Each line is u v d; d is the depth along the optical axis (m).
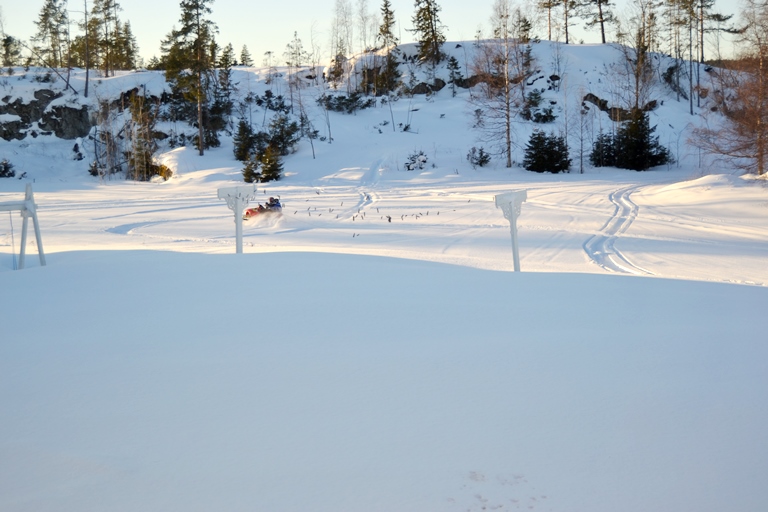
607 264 15.12
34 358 4.44
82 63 86.81
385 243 18.25
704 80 69.44
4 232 21.17
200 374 4.06
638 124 50.66
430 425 3.37
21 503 2.66
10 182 48.47
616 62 71.44
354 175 47.50
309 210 28.58
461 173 48.12
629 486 2.83
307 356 4.38
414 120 63.94
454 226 22.97
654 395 3.77
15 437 3.24
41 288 6.80
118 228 22.55
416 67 75.81
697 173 45.44
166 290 6.46
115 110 59.66
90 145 57.69
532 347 4.60
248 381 3.94
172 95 63.03
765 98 33.03
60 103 58.69
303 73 81.31
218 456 3.04
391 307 5.69
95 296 6.31
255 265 7.74
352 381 3.94
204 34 54.75
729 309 5.93
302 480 2.84
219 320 5.29
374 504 2.67
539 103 64.06
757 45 33.69
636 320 5.42
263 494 2.73
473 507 2.66
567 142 55.19
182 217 26.44
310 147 57.00
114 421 3.41
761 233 21.05
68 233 20.80
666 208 27.91
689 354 4.49
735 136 35.06
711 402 3.68
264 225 22.91
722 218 24.69
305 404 3.61
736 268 14.58
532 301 6.07
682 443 3.21
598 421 3.43
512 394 3.76
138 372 4.12
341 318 5.32
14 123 57.22
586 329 5.10
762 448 3.15
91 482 2.82
